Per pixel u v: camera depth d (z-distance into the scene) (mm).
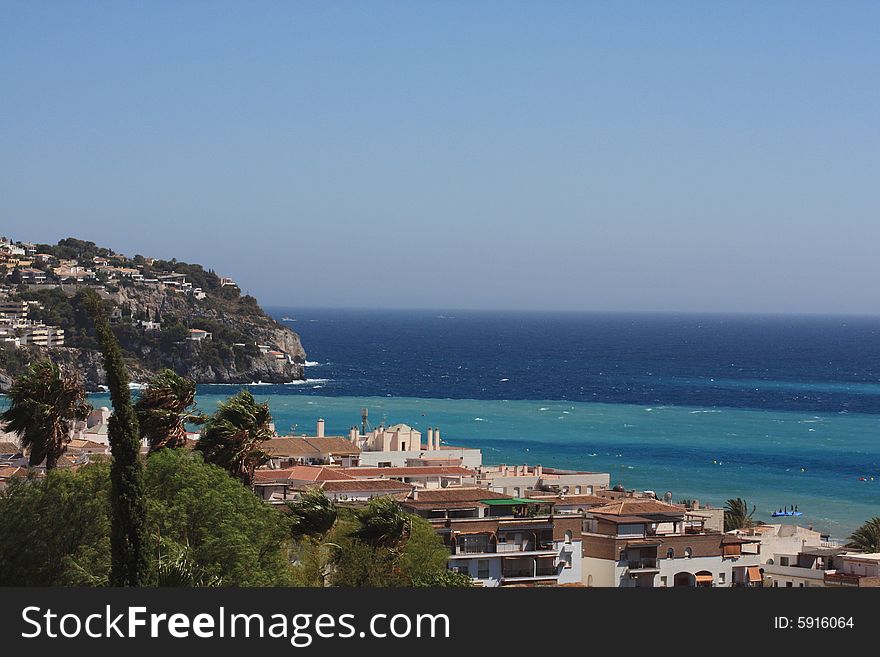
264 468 160125
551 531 134250
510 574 132000
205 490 85750
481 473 179250
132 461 63594
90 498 82875
